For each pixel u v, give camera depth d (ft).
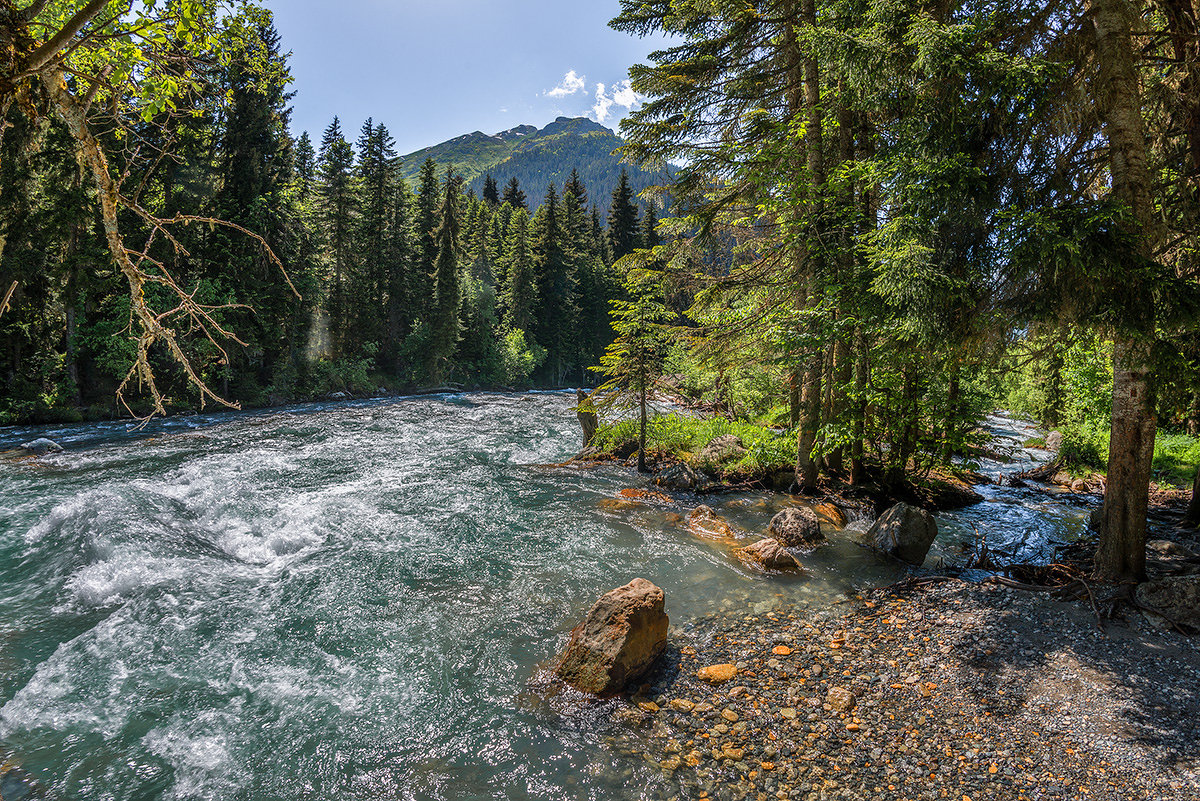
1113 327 19.88
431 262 170.91
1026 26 24.73
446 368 167.12
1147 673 17.54
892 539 29.04
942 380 37.63
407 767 14.12
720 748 14.82
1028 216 20.07
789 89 41.83
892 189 24.79
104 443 60.80
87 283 81.05
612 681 17.07
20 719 15.43
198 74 12.35
